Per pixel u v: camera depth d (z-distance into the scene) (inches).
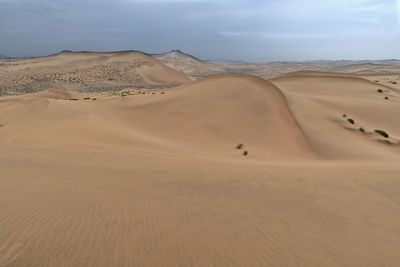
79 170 384.5
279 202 281.3
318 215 250.8
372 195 317.1
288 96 1261.1
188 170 414.6
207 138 869.8
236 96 1221.7
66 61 5831.7
